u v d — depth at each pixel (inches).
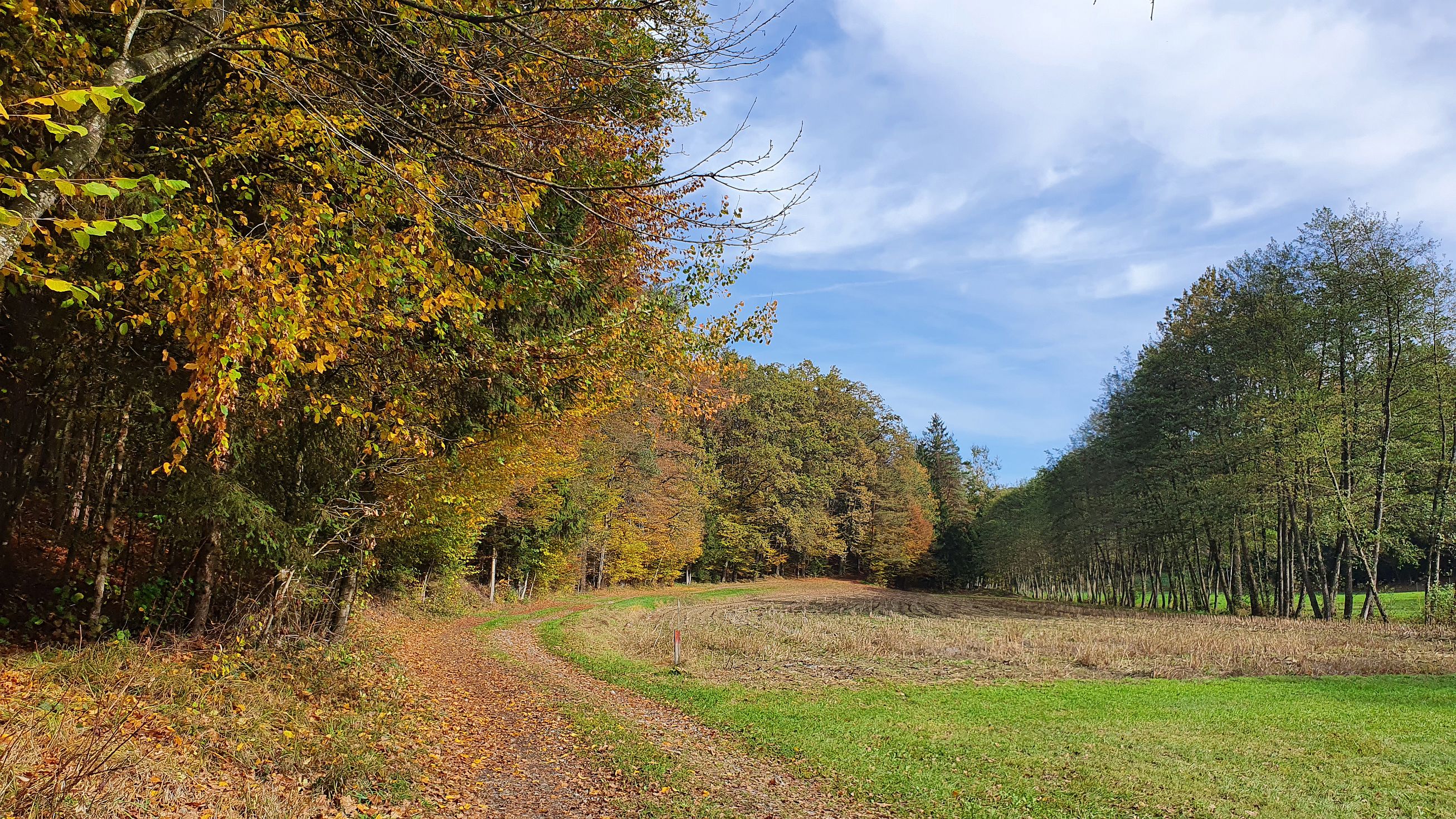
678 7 193.9
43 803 153.3
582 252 331.6
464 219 223.5
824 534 2987.2
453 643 813.2
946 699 548.4
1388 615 1374.3
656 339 446.3
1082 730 441.7
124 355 330.3
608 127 314.7
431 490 514.0
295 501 441.7
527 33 187.8
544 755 359.9
